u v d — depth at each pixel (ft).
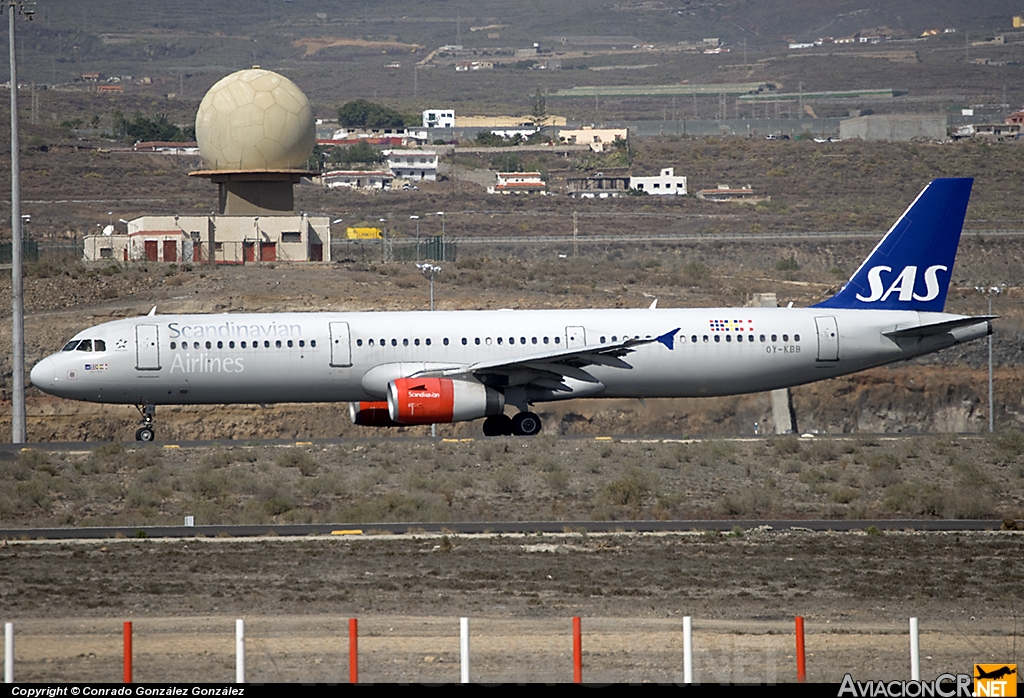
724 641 301.02
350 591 350.23
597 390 650.84
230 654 283.18
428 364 634.02
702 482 540.52
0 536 429.38
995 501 523.70
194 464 553.64
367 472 542.16
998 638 311.47
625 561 394.52
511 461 559.79
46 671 268.00
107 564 382.42
